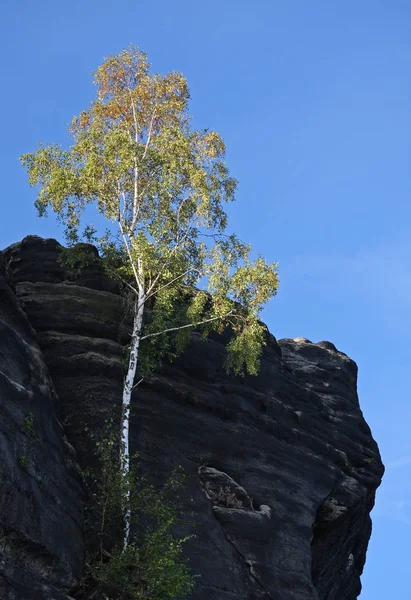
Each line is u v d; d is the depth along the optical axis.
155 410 35.88
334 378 47.25
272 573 35.16
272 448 38.88
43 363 32.22
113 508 30.95
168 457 35.31
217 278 36.78
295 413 41.06
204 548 34.06
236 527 35.12
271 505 37.22
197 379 38.16
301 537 37.34
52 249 37.41
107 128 40.28
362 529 44.41
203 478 35.81
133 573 29.53
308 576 36.47
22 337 31.75
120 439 32.84
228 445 37.44
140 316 35.59
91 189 37.69
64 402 33.81
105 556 30.47
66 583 27.98
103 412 33.97
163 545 30.06
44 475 28.75
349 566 43.72
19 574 26.61
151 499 33.03
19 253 37.12
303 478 39.34
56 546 27.94
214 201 38.31
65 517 29.11
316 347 48.44
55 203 37.81
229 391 38.69
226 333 40.03
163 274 36.66
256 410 39.28
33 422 29.27
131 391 34.94
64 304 35.75
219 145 39.66
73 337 35.22
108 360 35.03
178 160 38.19
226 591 33.62
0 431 27.39
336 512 40.25
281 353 44.81
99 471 32.59
